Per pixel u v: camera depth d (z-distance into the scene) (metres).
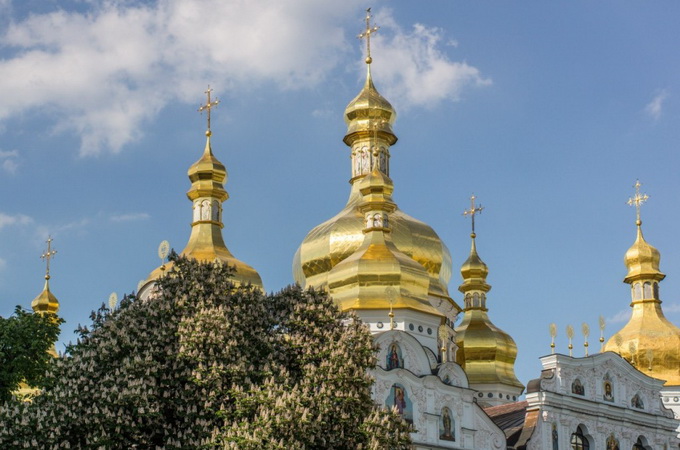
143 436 61.50
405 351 84.56
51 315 76.06
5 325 72.62
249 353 65.50
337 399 64.38
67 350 65.56
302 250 106.94
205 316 64.56
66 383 62.34
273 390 62.03
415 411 83.19
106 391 60.84
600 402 94.31
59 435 59.72
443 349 93.31
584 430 93.00
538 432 89.56
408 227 105.56
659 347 116.44
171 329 65.19
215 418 62.84
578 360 93.75
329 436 63.41
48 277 121.06
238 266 101.69
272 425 60.22
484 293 119.00
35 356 72.81
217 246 103.88
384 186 96.75
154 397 61.78
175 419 63.22
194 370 63.09
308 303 70.25
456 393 86.00
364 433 64.31
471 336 115.25
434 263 106.12
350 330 69.31
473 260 119.38
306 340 68.00
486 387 113.62
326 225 106.38
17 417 60.38
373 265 92.94
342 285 93.75
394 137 112.12
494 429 87.31
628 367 97.44
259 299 69.44
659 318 119.56
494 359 114.56
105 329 65.19
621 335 119.00
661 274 121.19
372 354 70.94
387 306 91.25
